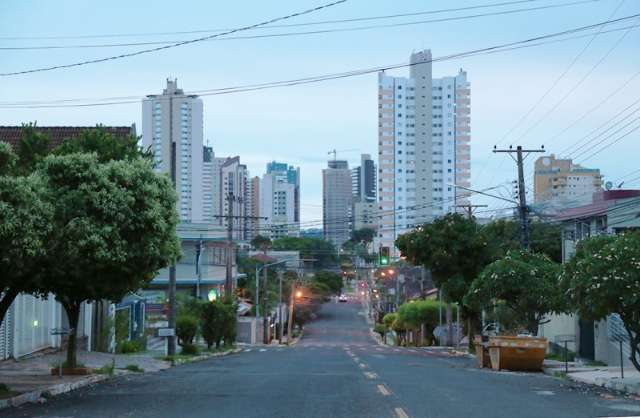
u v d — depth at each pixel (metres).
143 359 30.66
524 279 31.55
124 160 18.38
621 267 18.48
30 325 27.45
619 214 35.19
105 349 34.88
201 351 40.75
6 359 25.25
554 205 55.34
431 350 52.03
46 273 17.56
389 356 37.62
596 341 32.16
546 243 52.94
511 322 36.09
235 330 49.69
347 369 25.09
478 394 16.41
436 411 13.38
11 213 14.20
